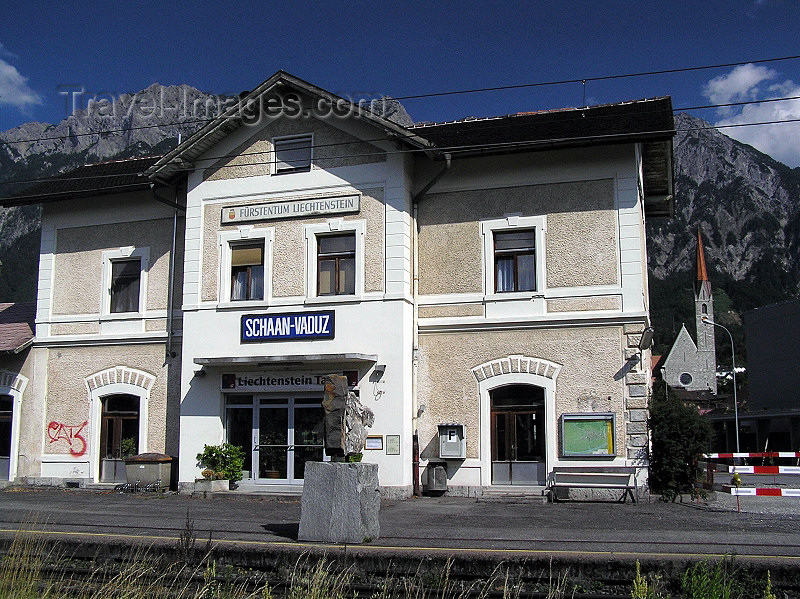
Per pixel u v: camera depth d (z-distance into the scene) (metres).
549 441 17.81
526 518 13.89
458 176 19.33
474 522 13.22
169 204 20.81
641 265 18.66
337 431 10.99
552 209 18.56
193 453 19.38
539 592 8.42
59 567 9.71
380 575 9.24
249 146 20.20
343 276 19.23
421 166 19.72
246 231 19.88
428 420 18.75
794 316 52.16
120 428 21.34
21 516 14.26
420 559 9.14
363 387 18.34
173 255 21.22
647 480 17.16
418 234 19.42
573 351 17.98
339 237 19.38
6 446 22.19
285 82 19.31
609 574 8.73
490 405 18.48
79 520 13.42
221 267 19.97
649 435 17.64
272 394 19.22
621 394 17.52
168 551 9.91
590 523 13.11
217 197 20.27
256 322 19.39
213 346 19.69
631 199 18.06
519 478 18.06
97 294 22.00
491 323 18.55
